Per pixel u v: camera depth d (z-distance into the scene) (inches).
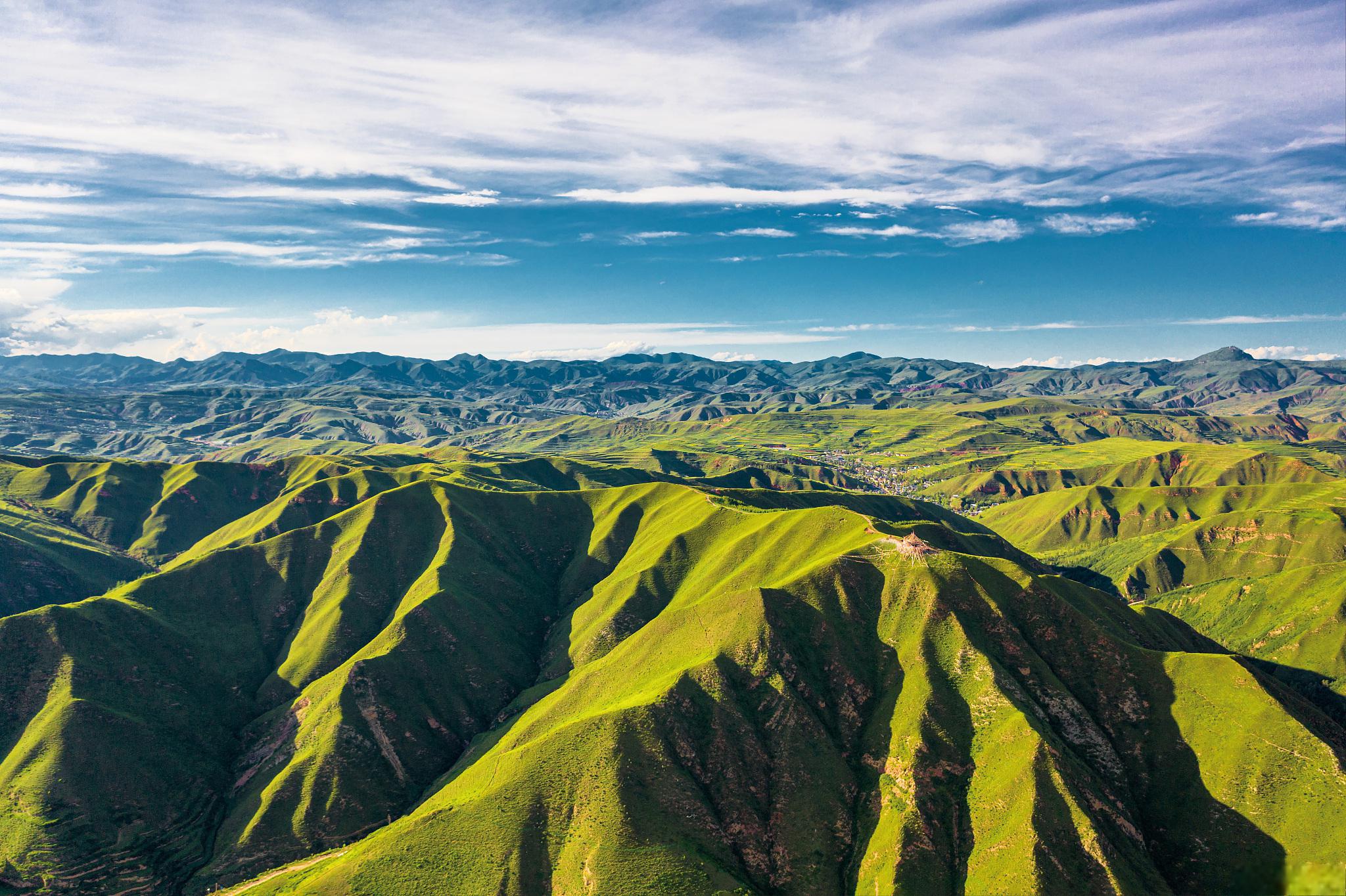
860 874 4621.1
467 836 4741.6
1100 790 4692.4
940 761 4948.3
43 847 5142.7
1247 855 4402.1
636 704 5300.2
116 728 5895.7
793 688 5536.4
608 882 4347.9
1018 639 5575.8
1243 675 5142.7
